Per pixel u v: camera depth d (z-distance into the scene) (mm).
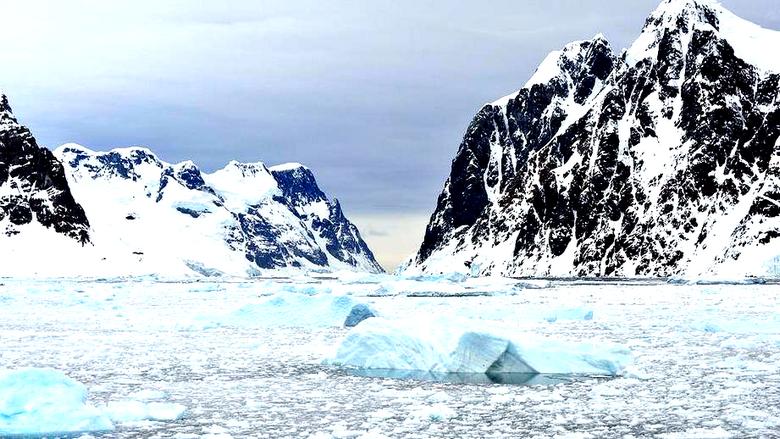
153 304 83375
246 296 103875
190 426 20625
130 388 27000
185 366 32375
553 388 26500
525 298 94562
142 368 31812
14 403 20719
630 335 44906
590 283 171250
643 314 63188
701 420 20719
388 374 30203
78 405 20984
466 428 20125
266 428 20344
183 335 46312
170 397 25078
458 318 33688
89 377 29484
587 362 30484
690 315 61469
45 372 21906
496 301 85875
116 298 97938
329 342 41812
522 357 30000
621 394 25031
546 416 21625
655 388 26141
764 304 76562
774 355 34656
